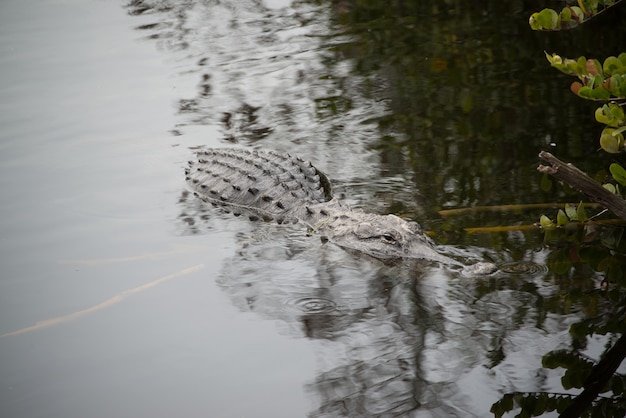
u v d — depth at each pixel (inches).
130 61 633.0
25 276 334.0
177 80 594.9
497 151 445.1
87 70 609.6
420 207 386.9
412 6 750.5
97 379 260.7
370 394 247.8
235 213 412.8
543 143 447.8
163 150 480.1
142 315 303.0
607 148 303.1
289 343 280.7
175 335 288.0
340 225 376.5
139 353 275.9
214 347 279.3
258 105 545.3
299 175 432.5
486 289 309.4
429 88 551.8
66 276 334.3
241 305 310.2
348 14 745.0
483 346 270.8
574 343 268.8
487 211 377.1
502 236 351.9
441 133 478.0
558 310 289.9
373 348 275.0
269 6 787.4
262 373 262.5
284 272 340.8
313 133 493.7
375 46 649.0
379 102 535.8
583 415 231.3
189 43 677.9
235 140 489.1
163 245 368.2
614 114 296.2
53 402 248.2
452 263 329.1
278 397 248.7
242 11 773.3
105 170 452.4
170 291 322.0
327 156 459.5
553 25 325.1
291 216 406.0
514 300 299.0
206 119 524.1
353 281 329.4
